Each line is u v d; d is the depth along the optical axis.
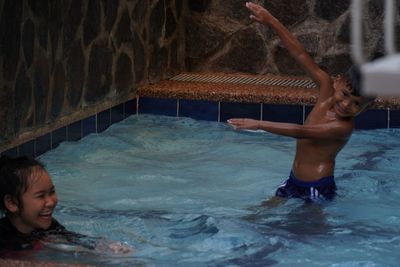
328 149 5.24
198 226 4.64
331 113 5.17
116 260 4.00
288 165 6.21
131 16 7.83
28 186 4.00
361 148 6.78
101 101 7.32
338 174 5.89
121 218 4.80
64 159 6.22
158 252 4.16
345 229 4.66
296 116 7.63
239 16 8.84
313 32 8.65
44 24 6.18
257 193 5.45
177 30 8.86
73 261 3.94
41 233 4.15
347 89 5.07
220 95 7.77
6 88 5.66
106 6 7.30
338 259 4.12
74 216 4.83
